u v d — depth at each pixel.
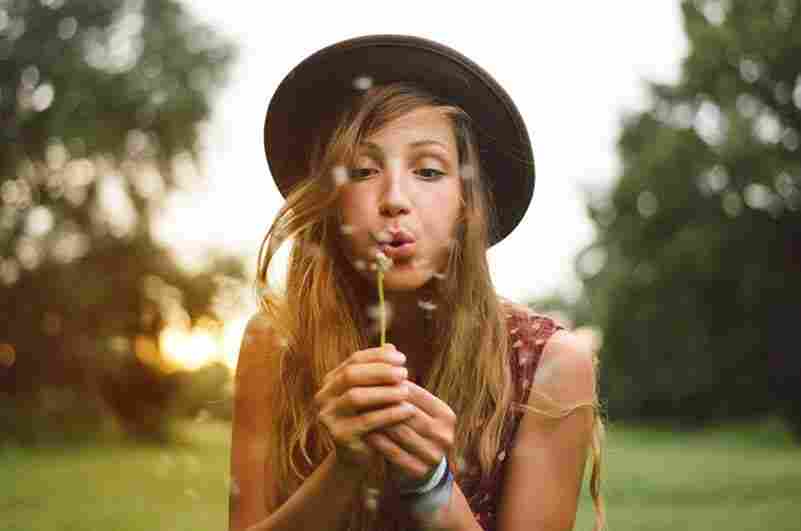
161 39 23.30
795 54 30.52
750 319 34.06
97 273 23.94
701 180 33.00
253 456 2.05
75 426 22.69
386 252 1.81
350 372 1.55
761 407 34.72
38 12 22.84
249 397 2.08
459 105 2.15
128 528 6.81
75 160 23.36
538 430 1.99
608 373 36.59
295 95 2.21
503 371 1.99
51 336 23.64
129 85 22.58
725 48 31.25
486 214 2.10
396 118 1.89
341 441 1.57
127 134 23.42
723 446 23.39
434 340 2.03
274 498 2.04
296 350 2.04
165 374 24.12
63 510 7.84
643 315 35.09
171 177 24.20
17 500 8.55
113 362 23.38
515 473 1.97
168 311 24.44
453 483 1.69
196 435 26.06
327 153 1.97
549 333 2.06
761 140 31.34
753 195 32.44
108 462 15.91
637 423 36.75
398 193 1.81
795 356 33.69
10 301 23.44
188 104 23.00
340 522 1.70
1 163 22.95
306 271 2.05
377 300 2.06
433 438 1.59
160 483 10.58
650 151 33.31
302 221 2.02
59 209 23.69
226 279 24.47
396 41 2.10
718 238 32.56
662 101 34.31
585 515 7.37
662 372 35.72
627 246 34.75
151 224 24.48
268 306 2.08
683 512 8.10
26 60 22.44
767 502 8.82
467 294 1.98
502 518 1.96
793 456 17.38
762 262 32.59
